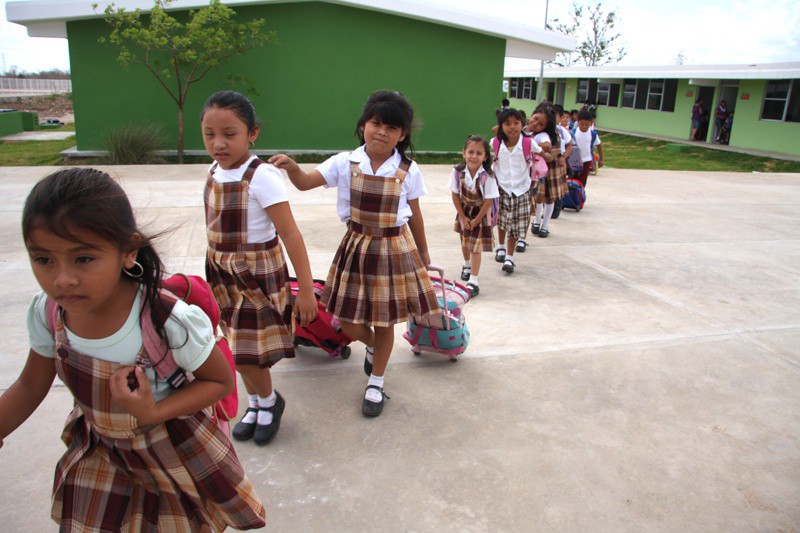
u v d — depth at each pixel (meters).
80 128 13.03
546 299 4.66
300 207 7.68
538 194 6.48
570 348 3.75
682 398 3.19
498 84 14.58
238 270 2.39
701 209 8.68
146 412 1.30
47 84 47.53
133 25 12.21
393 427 2.84
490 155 4.55
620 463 2.62
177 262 5.10
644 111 25.84
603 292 4.88
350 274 2.78
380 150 2.62
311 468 2.52
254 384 2.58
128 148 12.03
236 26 12.23
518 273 5.34
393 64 13.89
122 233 1.21
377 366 2.96
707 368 3.54
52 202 1.13
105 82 12.84
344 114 14.00
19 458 2.51
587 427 2.88
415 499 2.35
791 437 2.86
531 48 15.48
